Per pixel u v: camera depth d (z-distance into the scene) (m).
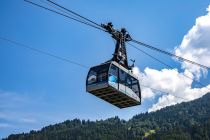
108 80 33.59
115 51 35.56
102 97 34.91
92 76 34.41
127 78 35.81
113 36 34.56
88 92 34.38
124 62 36.28
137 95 36.88
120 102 35.75
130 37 35.75
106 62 34.91
